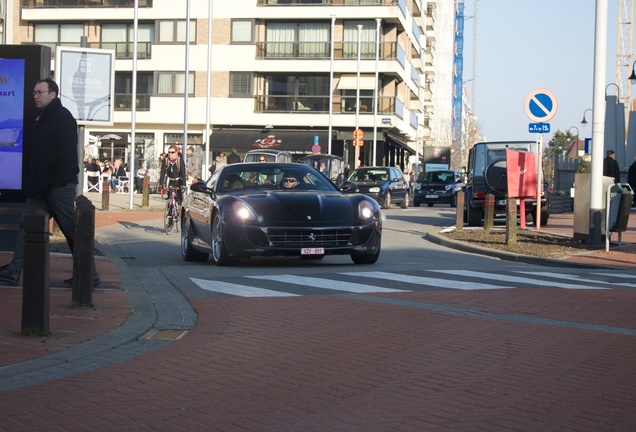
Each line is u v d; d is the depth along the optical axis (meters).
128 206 33.16
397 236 21.27
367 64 55.97
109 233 20.88
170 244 18.27
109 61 21.08
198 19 56.69
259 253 12.85
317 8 55.50
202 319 8.76
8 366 6.49
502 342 7.73
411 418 5.29
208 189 14.33
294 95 57.16
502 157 25.84
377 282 11.66
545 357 7.13
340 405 5.58
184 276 12.22
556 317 9.15
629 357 7.18
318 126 56.62
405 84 63.81
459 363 6.86
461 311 9.38
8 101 12.70
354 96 56.50
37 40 58.91
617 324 8.79
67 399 5.63
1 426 5.00
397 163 70.12
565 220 28.38
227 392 5.89
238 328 8.27
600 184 17.28
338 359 6.96
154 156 56.91
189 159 29.66
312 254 12.95
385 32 57.50
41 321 7.51
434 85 112.00
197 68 56.88
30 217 7.43
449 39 119.00
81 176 18.09
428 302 9.96
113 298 9.76
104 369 6.54
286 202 13.18
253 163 14.84
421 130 83.19
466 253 17.27
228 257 13.16
